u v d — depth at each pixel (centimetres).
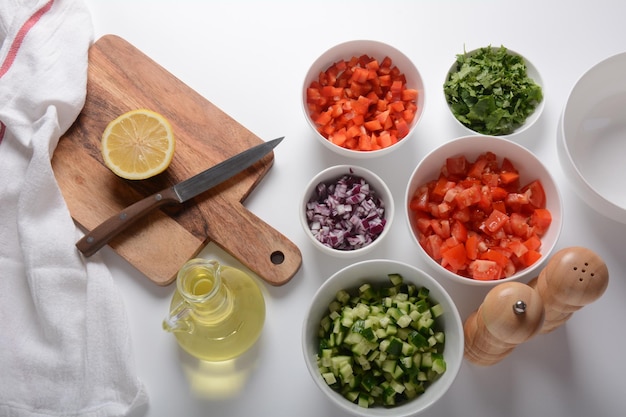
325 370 54
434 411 59
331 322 57
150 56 70
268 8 71
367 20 71
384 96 66
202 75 69
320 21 71
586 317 61
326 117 64
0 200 63
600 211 60
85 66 67
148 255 62
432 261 58
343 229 61
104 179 64
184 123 66
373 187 62
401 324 54
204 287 55
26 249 60
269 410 59
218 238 62
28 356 59
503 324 48
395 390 54
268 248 62
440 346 56
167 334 61
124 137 63
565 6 71
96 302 60
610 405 59
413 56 70
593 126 66
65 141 65
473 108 64
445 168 63
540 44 70
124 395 58
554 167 66
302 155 66
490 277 58
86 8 69
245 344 58
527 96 65
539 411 59
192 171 65
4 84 65
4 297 61
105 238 60
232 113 68
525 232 60
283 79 69
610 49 69
